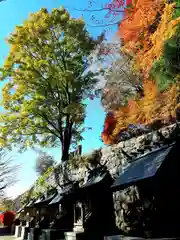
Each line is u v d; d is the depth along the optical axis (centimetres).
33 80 1877
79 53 1909
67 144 1873
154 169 552
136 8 898
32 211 1891
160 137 736
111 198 938
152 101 967
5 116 1867
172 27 845
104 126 1370
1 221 2802
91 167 1148
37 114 1875
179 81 861
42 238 1262
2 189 2514
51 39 1938
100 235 883
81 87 1861
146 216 681
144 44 1064
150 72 1003
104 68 1711
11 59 1912
